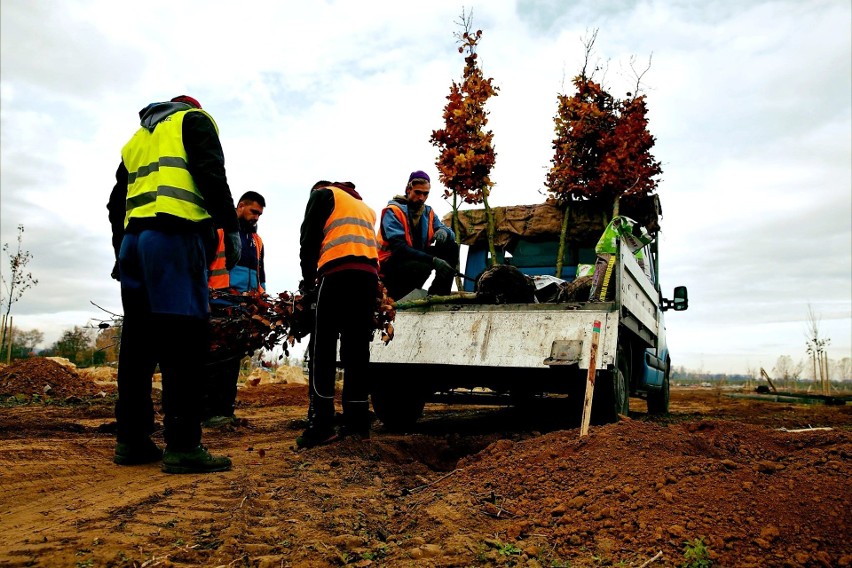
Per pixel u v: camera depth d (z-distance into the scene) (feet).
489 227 27.50
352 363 15.72
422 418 25.67
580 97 31.32
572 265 27.30
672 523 8.70
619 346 18.80
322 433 15.19
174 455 12.42
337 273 15.05
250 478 11.87
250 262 20.75
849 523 8.50
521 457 12.55
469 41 32.22
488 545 8.50
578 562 7.97
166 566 7.61
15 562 7.49
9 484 11.07
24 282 52.95
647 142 29.63
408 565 7.83
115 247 13.32
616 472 10.73
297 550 8.25
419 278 19.66
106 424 18.75
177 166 11.78
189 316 11.90
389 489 11.84
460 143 31.04
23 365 34.73
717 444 12.69
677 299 30.50
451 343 18.40
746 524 8.61
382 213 20.01
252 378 49.98
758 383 122.52
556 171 29.14
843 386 114.93
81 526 8.89
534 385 19.62
